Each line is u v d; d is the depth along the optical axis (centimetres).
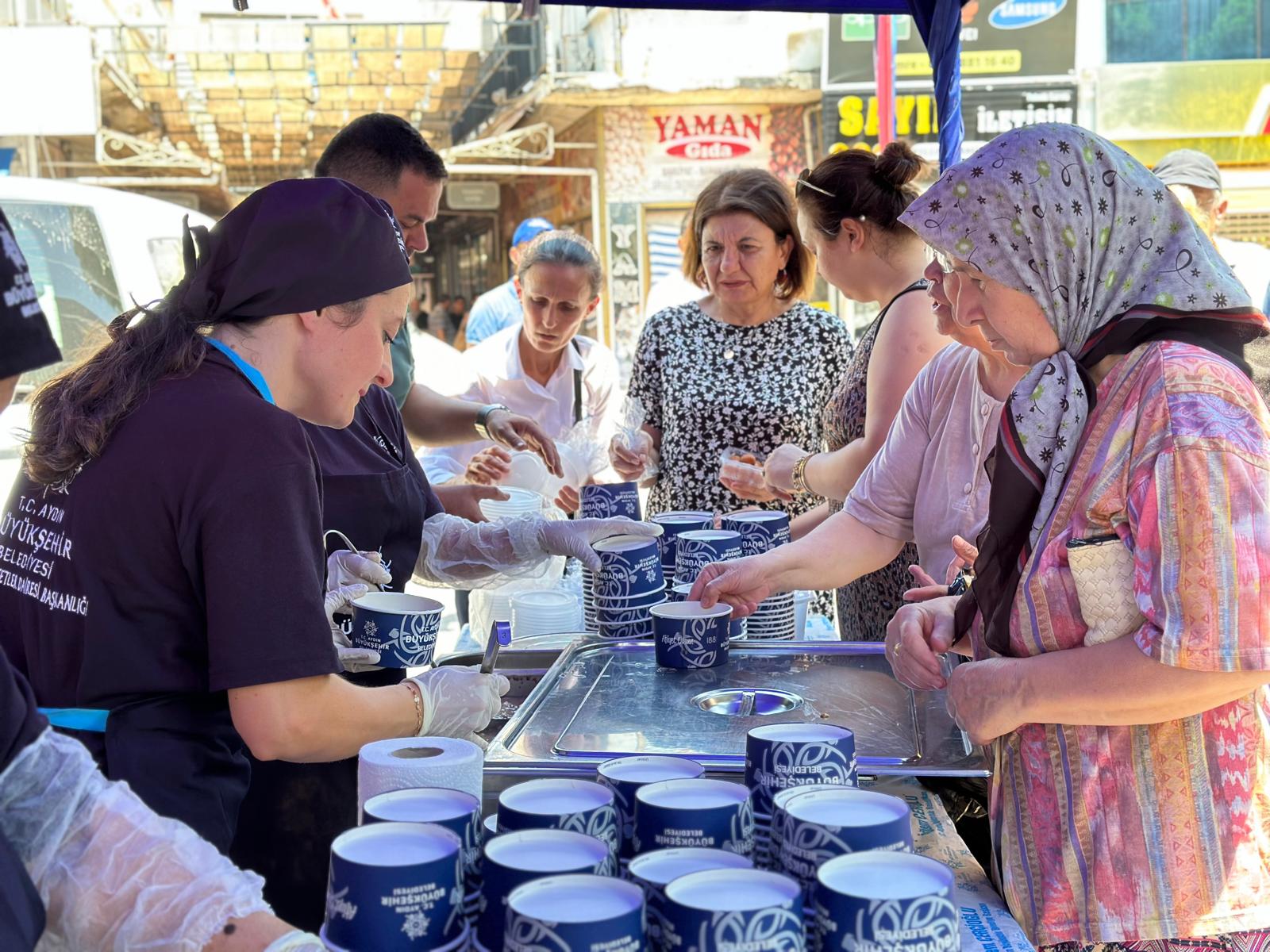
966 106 1102
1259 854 141
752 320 363
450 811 117
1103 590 140
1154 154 1110
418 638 194
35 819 103
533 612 247
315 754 147
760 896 99
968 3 257
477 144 1205
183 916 100
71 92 1064
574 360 403
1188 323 141
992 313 150
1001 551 151
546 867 104
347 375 162
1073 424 143
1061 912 142
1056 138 145
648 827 117
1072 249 144
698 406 357
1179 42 1093
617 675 202
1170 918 139
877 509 233
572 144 1234
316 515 148
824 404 360
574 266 378
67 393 151
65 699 148
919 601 192
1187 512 129
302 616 141
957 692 150
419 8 1251
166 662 147
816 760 129
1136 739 141
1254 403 134
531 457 307
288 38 1124
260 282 153
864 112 1100
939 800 168
